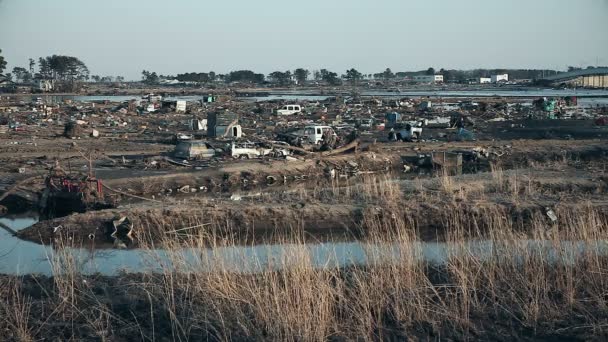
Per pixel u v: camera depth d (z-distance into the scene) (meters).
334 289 14.10
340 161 52.00
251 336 12.50
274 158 53.22
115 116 98.62
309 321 12.31
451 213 27.70
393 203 29.23
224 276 13.81
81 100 152.38
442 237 24.73
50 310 13.98
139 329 12.95
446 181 32.56
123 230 26.11
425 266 16.88
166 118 99.75
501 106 106.00
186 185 41.88
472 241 18.14
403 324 13.13
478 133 77.06
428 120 84.94
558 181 36.06
